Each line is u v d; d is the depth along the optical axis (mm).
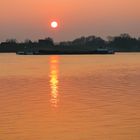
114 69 103750
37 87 59000
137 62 152000
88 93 50125
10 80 71688
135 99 43625
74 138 26406
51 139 26250
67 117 33219
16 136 27078
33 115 34312
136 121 31156
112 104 40031
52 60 185625
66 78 75625
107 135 27031
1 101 43312
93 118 32562
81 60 180500
